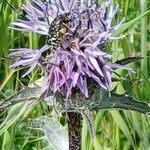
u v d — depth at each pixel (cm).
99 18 23
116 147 36
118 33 30
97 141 34
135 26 40
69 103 23
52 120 27
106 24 23
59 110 24
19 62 23
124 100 23
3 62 38
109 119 37
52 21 23
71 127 26
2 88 38
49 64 23
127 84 35
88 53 23
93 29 23
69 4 24
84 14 23
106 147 37
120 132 39
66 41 23
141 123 35
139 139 38
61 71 23
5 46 38
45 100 24
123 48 36
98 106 23
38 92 24
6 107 23
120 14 35
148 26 43
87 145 34
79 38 23
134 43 41
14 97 23
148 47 42
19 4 36
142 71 36
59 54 23
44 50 23
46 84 23
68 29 23
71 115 25
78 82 23
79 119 25
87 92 23
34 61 23
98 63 23
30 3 24
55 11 24
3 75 39
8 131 35
